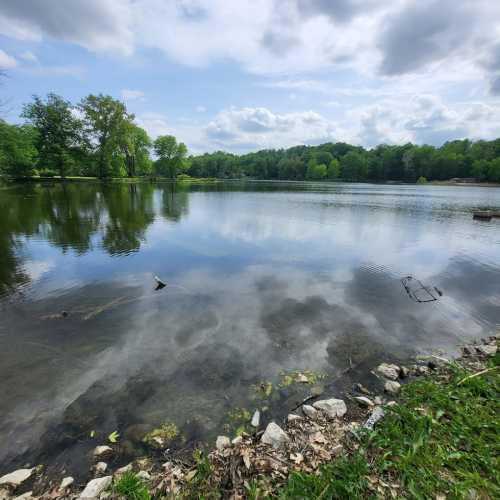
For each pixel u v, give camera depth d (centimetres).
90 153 4909
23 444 297
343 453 277
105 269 845
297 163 11519
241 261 948
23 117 4391
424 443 281
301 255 1031
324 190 5109
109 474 268
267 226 1567
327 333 528
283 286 747
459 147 9806
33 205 2028
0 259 915
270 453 282
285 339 504
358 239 1296
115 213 1841
